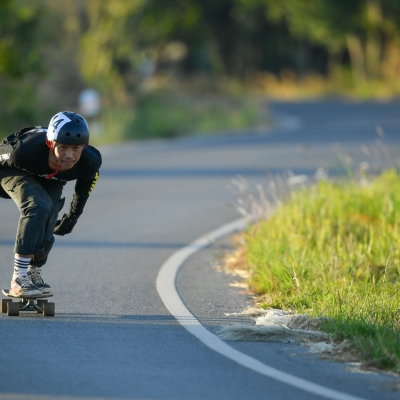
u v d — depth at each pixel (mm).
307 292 28188
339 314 24938
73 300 28781
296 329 24062
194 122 114312
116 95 120500
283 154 81188
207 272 34000
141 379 19672
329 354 22062
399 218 37906
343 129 112125
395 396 18844
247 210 49719
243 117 121125
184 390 18906
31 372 20000
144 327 25047
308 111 152250
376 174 49656
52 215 26062
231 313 27172
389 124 119188
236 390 18984
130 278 32625
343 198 41906
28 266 26469
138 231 43438
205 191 57938
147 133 102875
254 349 22641
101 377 19750
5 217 47781
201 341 23438
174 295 29781
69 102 106750
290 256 31688
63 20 112188
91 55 132000
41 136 24625
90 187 26000
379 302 26375
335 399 18516
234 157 79500
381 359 21031
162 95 130500
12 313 26031
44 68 94562
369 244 34375
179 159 78438
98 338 23547
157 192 57594
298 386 19375
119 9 140125
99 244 39938
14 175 25250
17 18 92188
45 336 23609
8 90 90875
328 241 35094
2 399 17953
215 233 42969
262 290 30141
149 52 171500
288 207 40156
